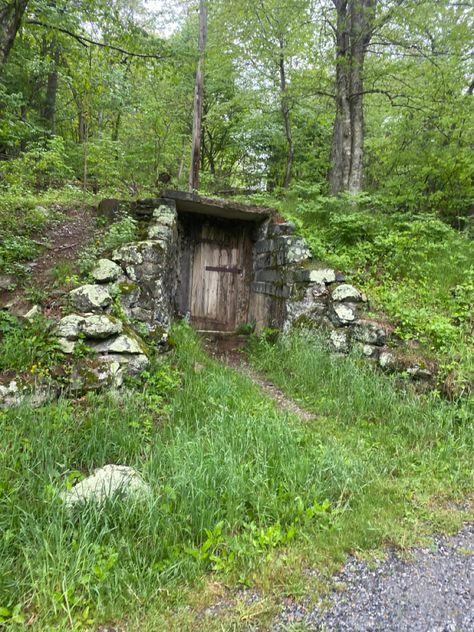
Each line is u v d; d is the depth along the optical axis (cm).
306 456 315
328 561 223
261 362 586
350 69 846
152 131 1203
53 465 277
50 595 183
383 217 788
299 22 878
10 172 721
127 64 632
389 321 541
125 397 382
